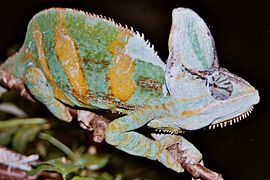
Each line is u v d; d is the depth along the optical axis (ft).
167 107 2.81
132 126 2.83
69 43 2.89
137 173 3.34
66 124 3.38
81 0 4.01
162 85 2.81
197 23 2.69
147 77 2.82
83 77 2.88
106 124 2.93
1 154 3.12
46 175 3.14
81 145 3.37
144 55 2.83
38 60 3.01
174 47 2.72
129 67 2.83
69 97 2.95
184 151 2.81
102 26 2.84
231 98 2.73
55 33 2.92
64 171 2.96
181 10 2.69
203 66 2.72
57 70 2.93
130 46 2.83
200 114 2.76
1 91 3.25
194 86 2.74
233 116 2.75
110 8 3.87
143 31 3.73
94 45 2.85
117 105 2.88
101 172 3.28
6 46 4.22
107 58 2.84
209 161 3.42
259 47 3.44
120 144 2.82
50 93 3.02
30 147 3.40
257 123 3.41
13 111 3.47
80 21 2.86
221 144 3.42
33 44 3.03
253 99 2.73
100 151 3.34
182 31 2.70
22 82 3.14
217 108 2.73
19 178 3.11
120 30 2.83
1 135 3.34
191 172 2.76
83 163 3.18
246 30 3.47
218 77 2.72
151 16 3.75
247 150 3.40
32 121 3.33
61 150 3.41
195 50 2.71
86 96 2.90
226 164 3.40
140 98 2.84
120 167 3.34
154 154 2.83
